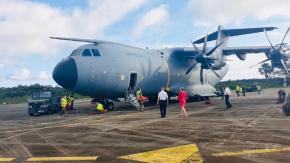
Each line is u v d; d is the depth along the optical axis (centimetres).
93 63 2316
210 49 3041
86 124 1664
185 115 1889
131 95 2505
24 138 1268
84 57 2320
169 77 3000
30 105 2522
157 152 918
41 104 2512
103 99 2578
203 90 3366
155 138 1153
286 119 1600
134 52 2662
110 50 2461
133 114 2162
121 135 1248
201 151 910
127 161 824
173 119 1755
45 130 1496
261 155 838
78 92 2356
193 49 3130
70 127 1566
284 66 2777
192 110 2295
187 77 3250
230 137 1116
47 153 952
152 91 2886
